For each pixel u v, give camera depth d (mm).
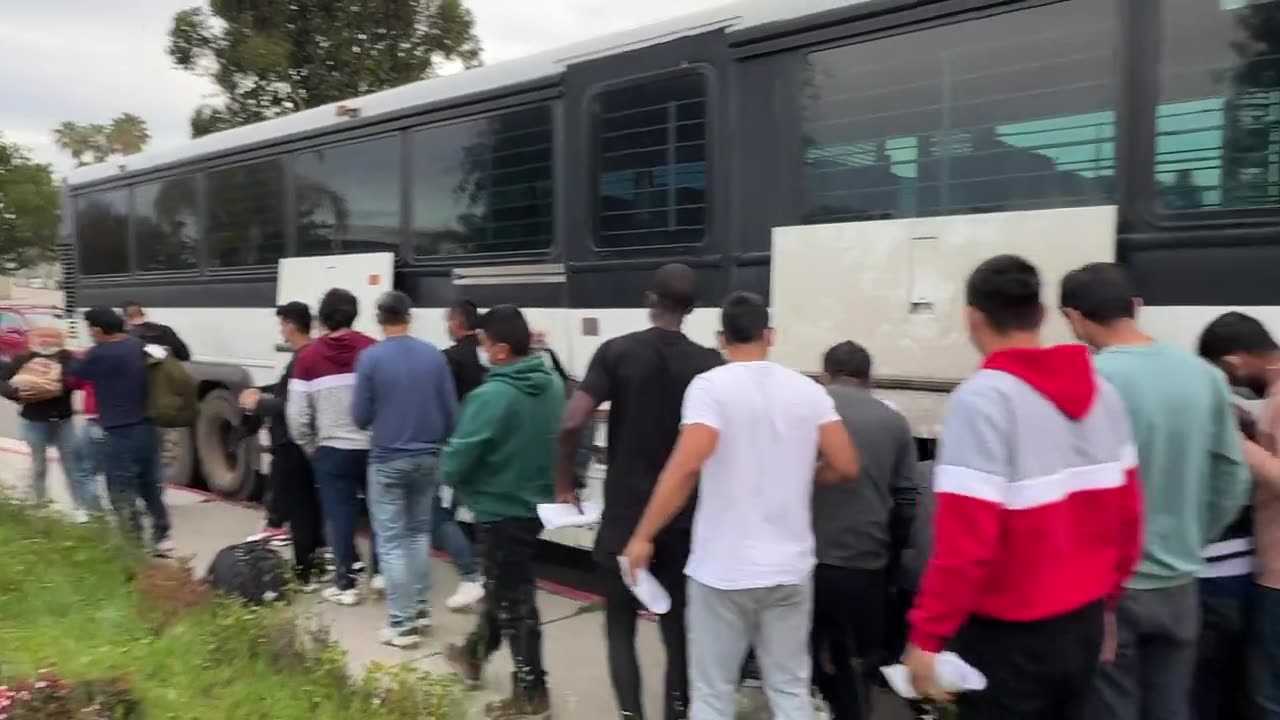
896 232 4184
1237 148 3492
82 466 7344
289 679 4016
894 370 4184
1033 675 2449
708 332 4973
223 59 20781
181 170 9109
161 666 4078
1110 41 3758
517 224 6004
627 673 3756
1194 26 3588
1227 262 3506
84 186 10719
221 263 8695
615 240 5418
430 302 6645
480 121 6215
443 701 3949
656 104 5207
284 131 7887
